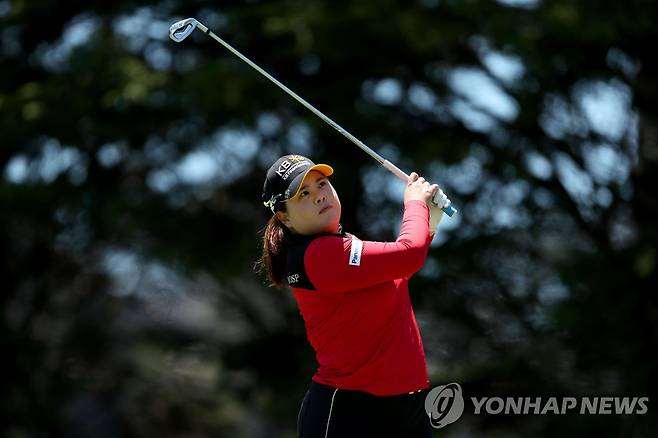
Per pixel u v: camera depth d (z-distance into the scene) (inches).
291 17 1715.1
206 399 2556.6
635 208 1978.3
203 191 1998.0
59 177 1994.3
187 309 2834.6
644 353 1788.9
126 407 2556.6
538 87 1879.9
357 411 613.9
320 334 622.8
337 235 618.2
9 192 1967.3
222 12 1878.7
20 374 2394.2
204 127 1879.9
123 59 1847.9
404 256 593.3
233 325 2332.7
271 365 2114.9
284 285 638.5
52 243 2240.4
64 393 2429.9
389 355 612.4
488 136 1962.4
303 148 1959.9
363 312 608.4
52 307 2506.2
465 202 1918.1
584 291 1822.1
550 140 1984.5
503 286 1975.9
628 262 1802.4
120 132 1887.3
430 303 1962.4
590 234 1974.7
